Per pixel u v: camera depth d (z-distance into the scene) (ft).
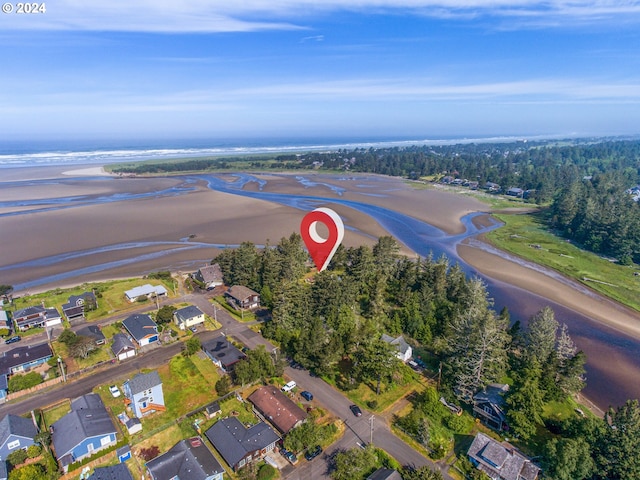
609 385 214.69
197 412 175.32
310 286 270.87
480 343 186.09
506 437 165.37
